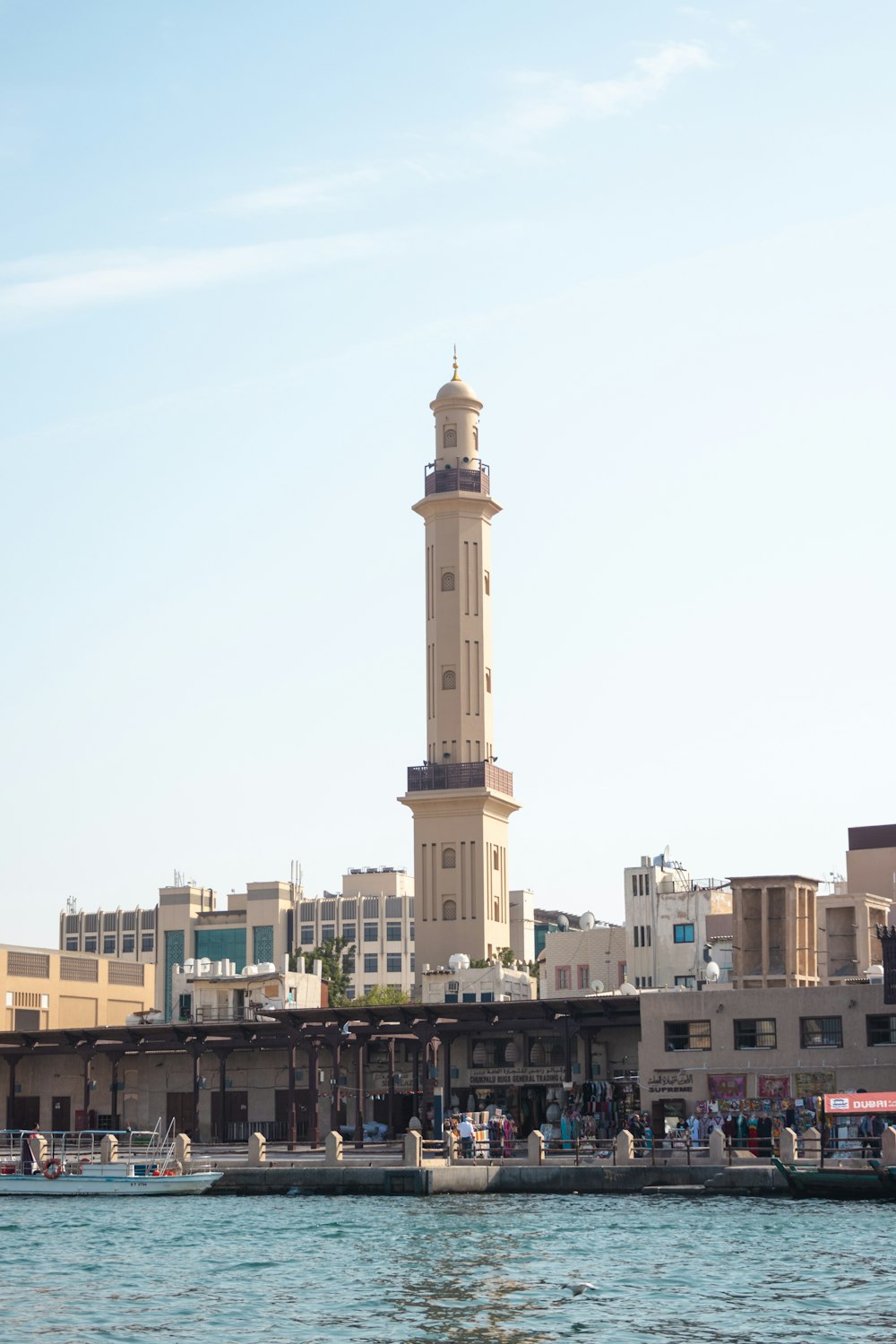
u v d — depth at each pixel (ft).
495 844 393.50
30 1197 241.76
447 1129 256.52
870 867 363.35
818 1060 256.73
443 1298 145.28
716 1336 128.67
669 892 359.25
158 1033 306.96
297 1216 206.49
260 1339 129.08
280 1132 317.63
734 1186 218.38
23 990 389.19
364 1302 144.25
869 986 256.32
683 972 352.90
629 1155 229.25
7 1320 137.69
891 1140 211.41
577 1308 140.15
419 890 389.60
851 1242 172.96
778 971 292.20
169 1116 325.01
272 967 369.09
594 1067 295.89
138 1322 136.15
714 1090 262.06
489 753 398.21
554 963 373.61
